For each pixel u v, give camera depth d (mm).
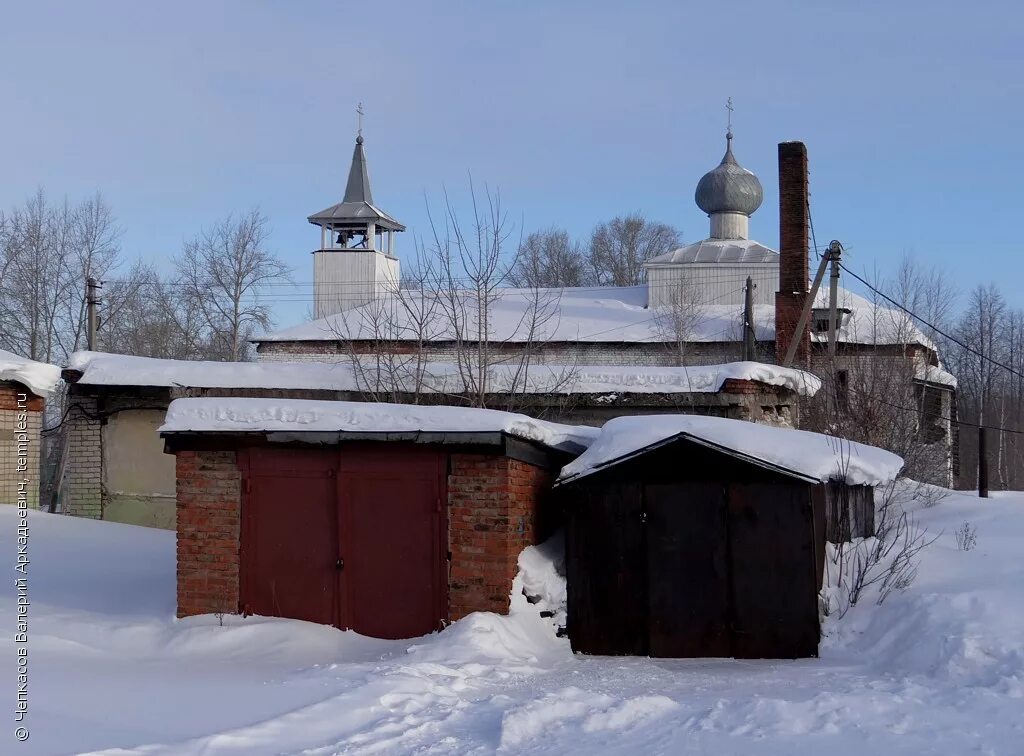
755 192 37062
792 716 7777
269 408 11742
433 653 10078
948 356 52312
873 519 13984
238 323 44781
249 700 8117
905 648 10383
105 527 17391
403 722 7527
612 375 18719
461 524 11352
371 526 11562
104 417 19719
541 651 11000
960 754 6883
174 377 19078
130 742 6754
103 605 12656
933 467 24922
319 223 42469
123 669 9609
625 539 11484
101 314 40875
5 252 38938
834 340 22828
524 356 21422
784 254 27938
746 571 11188
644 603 11359
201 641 10977
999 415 49594
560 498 13039
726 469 11312
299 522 11742
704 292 34094
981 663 9477
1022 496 20984
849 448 12055
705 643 11172
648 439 11469
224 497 11922
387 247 43844
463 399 18109
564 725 7543
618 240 61781
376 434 11281
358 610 11500
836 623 11297
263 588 11758
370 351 21688
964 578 11875
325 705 7789
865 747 7047
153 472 19484
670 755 6867
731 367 18594
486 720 7715
